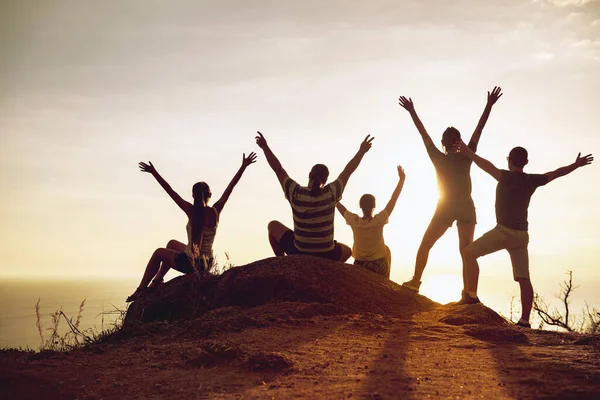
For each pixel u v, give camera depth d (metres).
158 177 10.20
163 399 4.84
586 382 5.12
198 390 5.06
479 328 7.62
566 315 10.63
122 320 9.28
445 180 9.76
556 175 9.38
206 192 10.38
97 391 5.12
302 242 10.06
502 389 4.98
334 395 4.84
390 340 7.16
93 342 8.05
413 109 10.14
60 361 6.36
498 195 9.46
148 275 10.33
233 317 8.01
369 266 10.45
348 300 9.17
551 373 5.50
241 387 5.13
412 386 5.10
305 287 9.23
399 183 10.63
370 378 5.38
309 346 6.72
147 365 6.05
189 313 9.39
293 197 9.96
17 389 5.05
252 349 6.50
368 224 10.46
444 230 9.86
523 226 9.34
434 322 8.43
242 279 9.52
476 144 9.95
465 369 5.72
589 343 7.19
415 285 9.82
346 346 6.75
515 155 9.47
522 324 9.13
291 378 5.39
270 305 8.80
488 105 9.98
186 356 6.23
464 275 9.70
